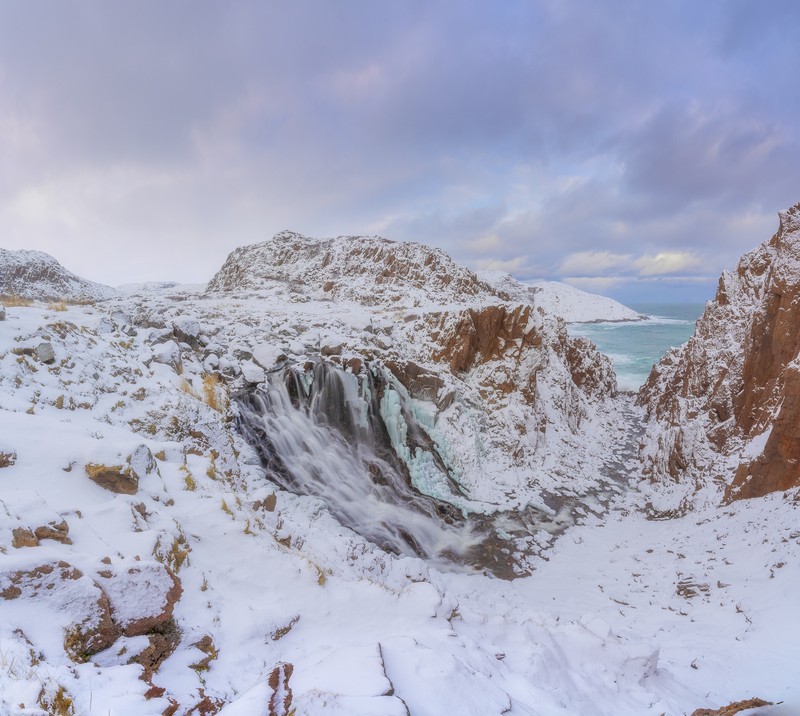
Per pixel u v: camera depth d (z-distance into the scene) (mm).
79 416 9367
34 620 3869
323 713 3570
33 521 4871
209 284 46781
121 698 3461
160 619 4574
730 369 20750
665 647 9656
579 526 17750
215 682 4469
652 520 18391
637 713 6043
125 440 8336
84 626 4047
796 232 18703
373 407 18266
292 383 17000
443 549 15141
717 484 17984
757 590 11422
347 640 5551
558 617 11305
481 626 7125
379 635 5750
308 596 6160
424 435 19234
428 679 4531
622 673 7008
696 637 10125
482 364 24266
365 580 7238
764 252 23734
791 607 10266
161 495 6898
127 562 4746
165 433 10727
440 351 22891
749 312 22719
